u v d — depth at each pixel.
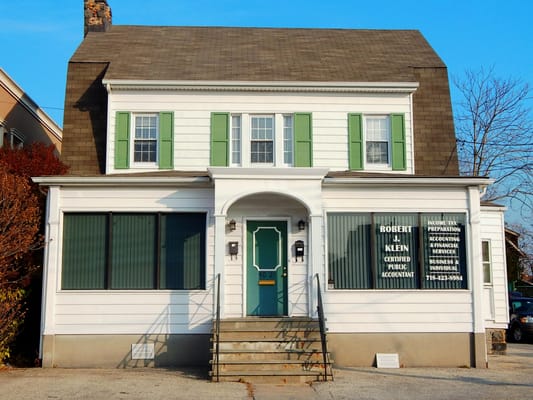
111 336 13.98
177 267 14.38
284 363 12.52
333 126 17.62
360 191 14.73
